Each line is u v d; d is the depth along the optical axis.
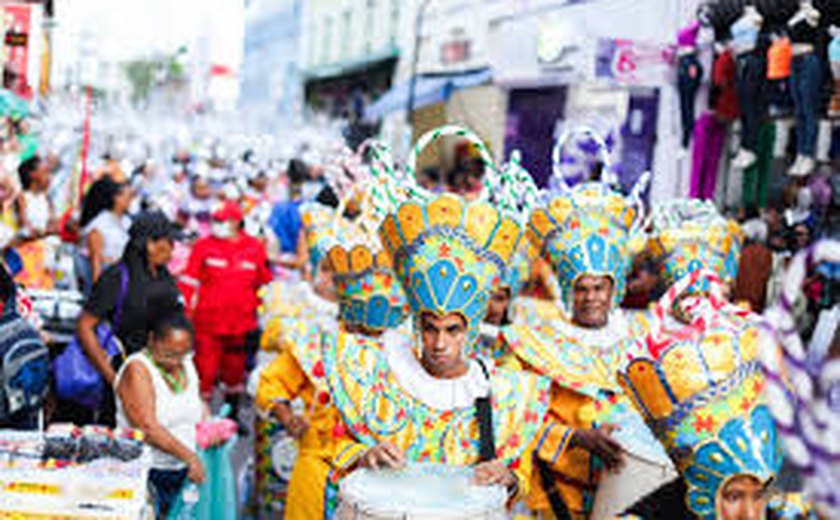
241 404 9.07
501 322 5.51
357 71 19.81
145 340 6.24
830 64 7.73
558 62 9.71
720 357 2.97
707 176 8.63
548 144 9.84
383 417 3.95
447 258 3.82
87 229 8.99
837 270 7.05
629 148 8.88
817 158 7.86
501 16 10.92
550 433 4.49
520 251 5.40
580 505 4.68
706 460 2.95
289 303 6.44
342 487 3.59
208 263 8.82
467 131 4.13
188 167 13.42
